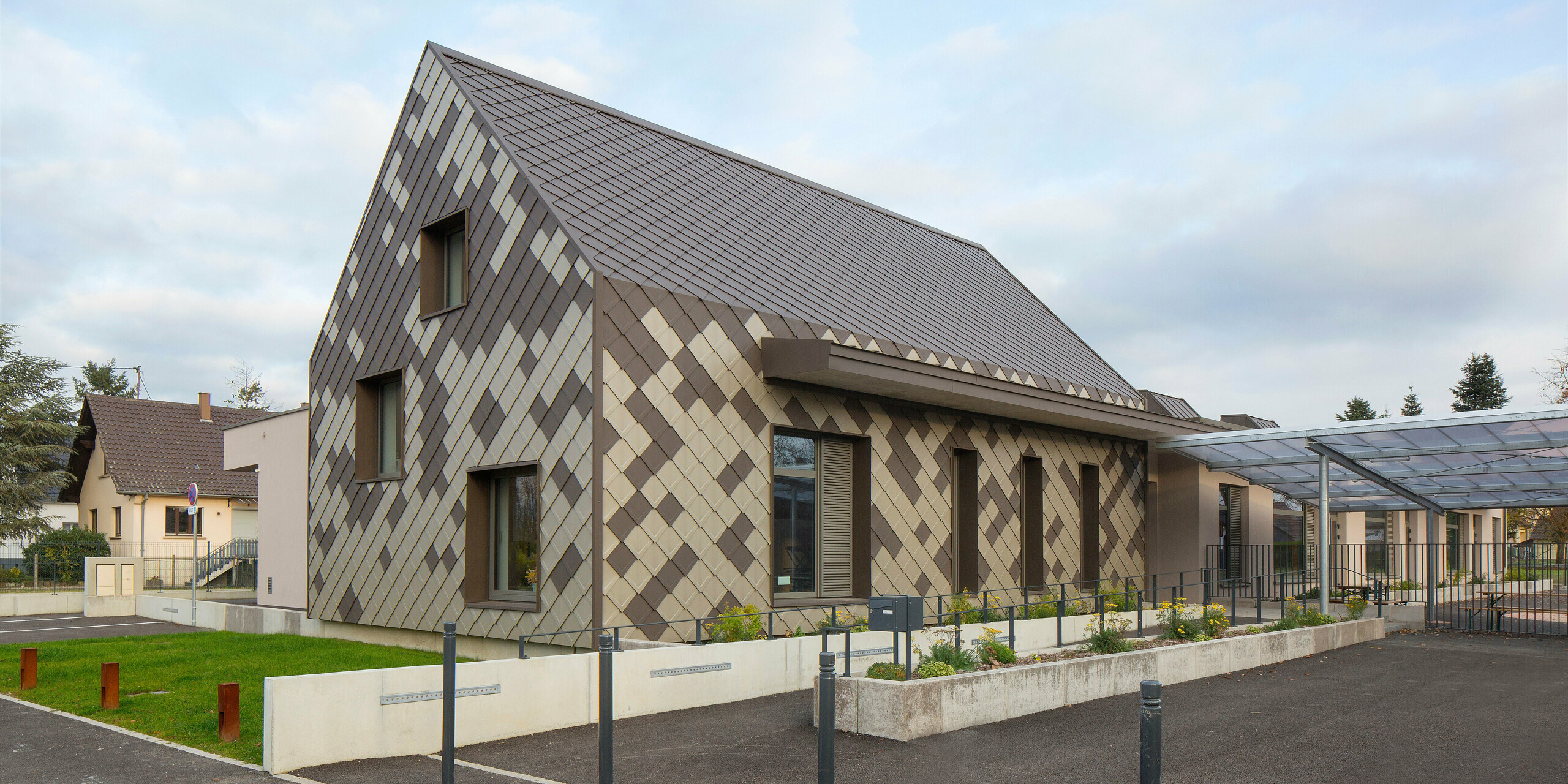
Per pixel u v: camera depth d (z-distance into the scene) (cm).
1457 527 3484
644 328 1245
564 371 1235
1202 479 2277
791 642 1144
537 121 1559
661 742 854
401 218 1599
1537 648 1587
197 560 3597
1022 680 972
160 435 3900
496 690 867
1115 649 1177
